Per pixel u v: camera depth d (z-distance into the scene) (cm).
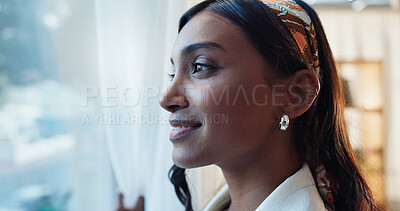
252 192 51
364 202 57
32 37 122
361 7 269
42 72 123
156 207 91
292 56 47
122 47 97
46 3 118
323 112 55
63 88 112
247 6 45
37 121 127
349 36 269
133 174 99
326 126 55
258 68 45
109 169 110
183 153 46
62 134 125
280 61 46
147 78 97
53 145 126
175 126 48
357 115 124
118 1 96
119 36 97
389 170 257
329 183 57
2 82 125
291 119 52
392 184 246
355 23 269
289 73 47
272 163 50
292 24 48
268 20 46
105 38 96
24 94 126
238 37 45
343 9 269
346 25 270
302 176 49
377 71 270
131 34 97
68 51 111
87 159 112
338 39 268
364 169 74
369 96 274
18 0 121
